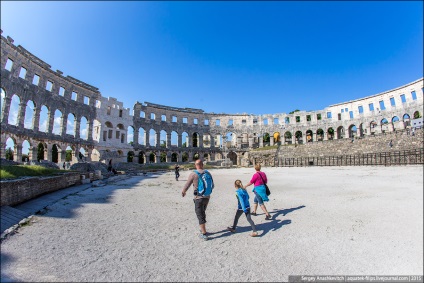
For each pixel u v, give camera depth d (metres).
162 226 9.95
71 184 21.25
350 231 9.30
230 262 6.86
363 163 41.09
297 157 56.53
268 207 13.36
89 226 9.71
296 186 21.39
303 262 6.91
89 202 14.33
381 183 20.66
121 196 16.97
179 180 29.95
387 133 48.47
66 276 5.85
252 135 86.62
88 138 58.97
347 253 7.47
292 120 85.06
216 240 8.46
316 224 10.16
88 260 6.75
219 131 87.06
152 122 76.38
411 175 24.02
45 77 48.75
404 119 69.06
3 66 39.56
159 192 19.34
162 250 7.59
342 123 78.38
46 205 12.55
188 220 10.88
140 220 10.77
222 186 23.48
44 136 46.59
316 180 25.23
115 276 5.96
